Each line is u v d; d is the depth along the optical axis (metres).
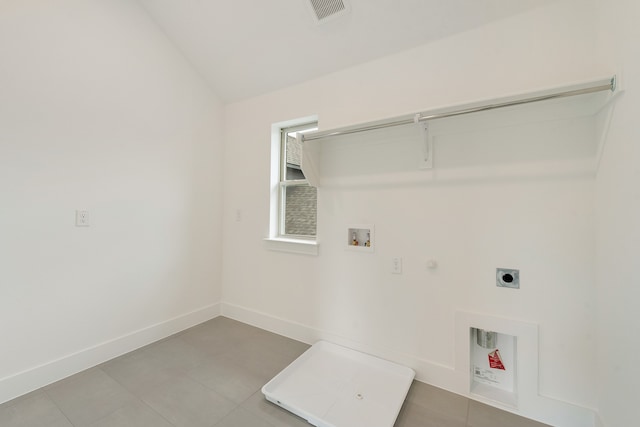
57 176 1.82
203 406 1.60
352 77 2.09
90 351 1.97
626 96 1.11
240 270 2.81
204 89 2.74
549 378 1.48
